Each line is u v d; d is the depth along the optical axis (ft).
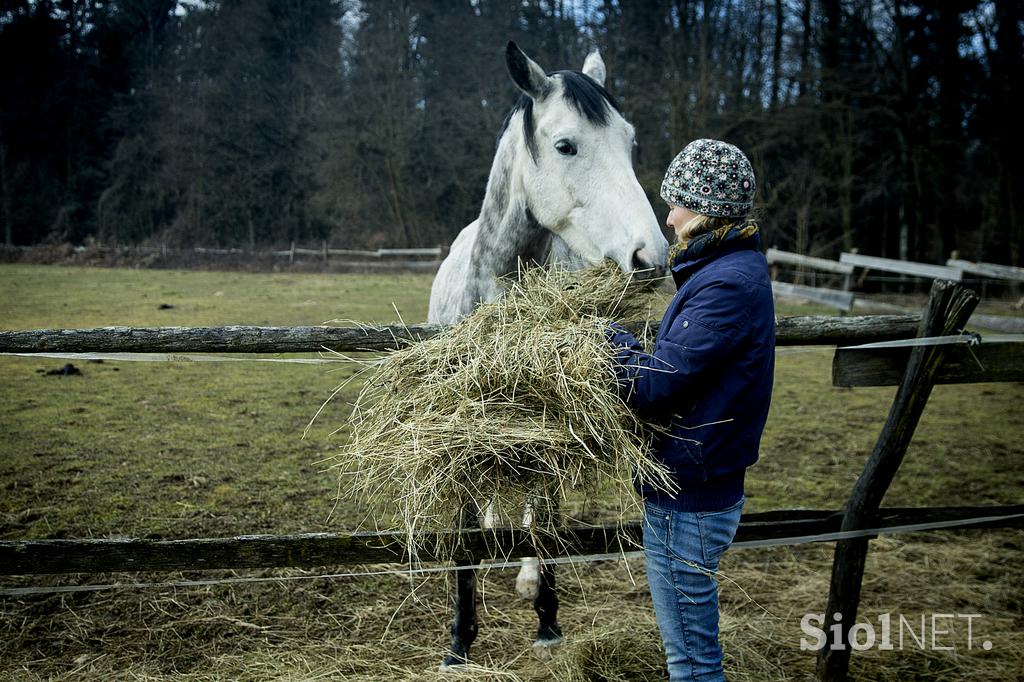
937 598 10.82
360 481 6.91
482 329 7.06
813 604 10.55
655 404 5.64
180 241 91.56
